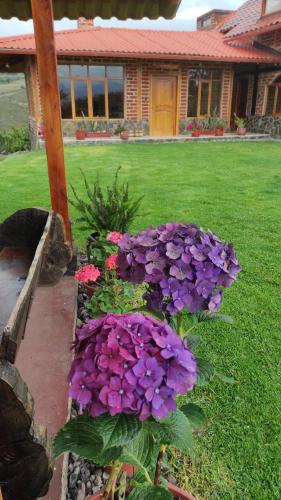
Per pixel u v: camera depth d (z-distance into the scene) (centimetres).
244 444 190
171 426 106
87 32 1423
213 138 1368
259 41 1489
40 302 294
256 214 550
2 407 126
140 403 91
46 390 205
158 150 1158
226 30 1670
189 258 129
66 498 163
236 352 256
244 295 328
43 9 281
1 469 139
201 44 1464
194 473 176
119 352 92
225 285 134
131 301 306
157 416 90
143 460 110
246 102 1572
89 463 179
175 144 1292
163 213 550
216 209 572
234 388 225
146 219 522
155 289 137
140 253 137
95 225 361
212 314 153
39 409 192
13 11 434
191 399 216
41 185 709
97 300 282
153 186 716
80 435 111
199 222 513
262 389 224
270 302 317
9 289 248
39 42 289
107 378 92
